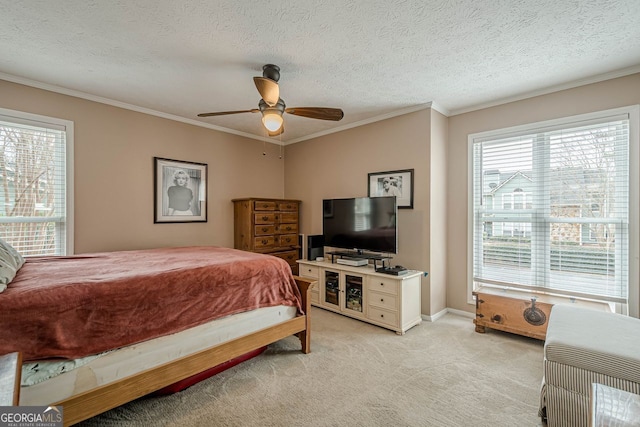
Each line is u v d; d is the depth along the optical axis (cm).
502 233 314
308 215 457
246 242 407
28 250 272
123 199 325
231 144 428
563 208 279
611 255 255
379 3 168
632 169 243
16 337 125
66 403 133
